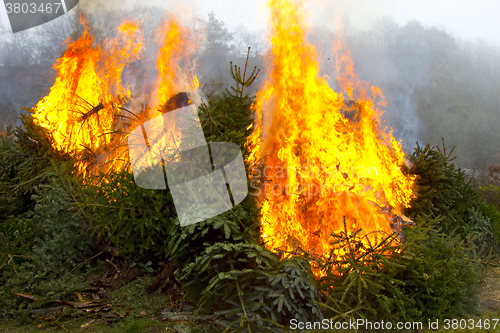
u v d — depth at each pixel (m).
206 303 3.45
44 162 5.59
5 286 3.51
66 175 4.66
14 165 5.63
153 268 4.34
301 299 3.37
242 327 3.09
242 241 3.67
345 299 3.49
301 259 3.56
